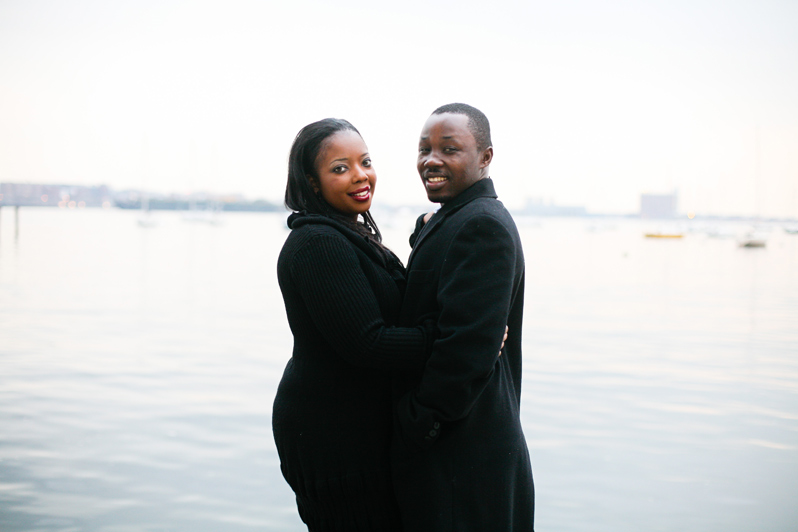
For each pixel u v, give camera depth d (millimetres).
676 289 18688
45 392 6297
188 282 17891
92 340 9258
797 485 4246
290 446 1938
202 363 7781
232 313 12203
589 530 3621
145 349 8641
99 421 5387
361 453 1909
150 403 5957
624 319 12414
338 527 1932
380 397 1958
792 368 8008
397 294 1985
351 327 1794
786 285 20266
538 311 13531
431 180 1954
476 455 1845
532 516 1987
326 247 1853
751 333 10891
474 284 1736
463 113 1937
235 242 40219
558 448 4977
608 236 67250
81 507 3764
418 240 2010
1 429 5133
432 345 1789
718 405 6234
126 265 23000
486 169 1991
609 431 5391
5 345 8758
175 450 4723
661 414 5891
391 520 1939
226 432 5137
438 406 1724
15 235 42125
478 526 1825
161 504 3816
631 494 4113
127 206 121688
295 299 1926
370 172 2086
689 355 8828
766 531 3596
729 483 4305
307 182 2047
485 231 1773
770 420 5754
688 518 3771
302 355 1969
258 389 6527
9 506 3744
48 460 4480
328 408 1916
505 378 1967
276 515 3715
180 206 121812
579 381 7168
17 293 14766
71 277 18562
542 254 36188
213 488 4074
